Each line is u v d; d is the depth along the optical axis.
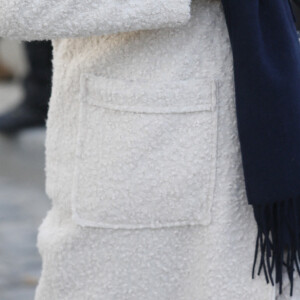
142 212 3.78
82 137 3.82
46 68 13.31
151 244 3.84
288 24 3.74
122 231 3.83
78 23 3.50
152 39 3.72
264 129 3.63
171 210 3.78
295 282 3.88
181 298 3.90
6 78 19.69
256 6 3.64
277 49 3.68
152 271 3.86
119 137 3.76
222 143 3.77
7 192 10.97
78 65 3.83
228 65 3.76
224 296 3.83
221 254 3.80
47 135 4.02
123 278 3.87
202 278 3.85
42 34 3.52
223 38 3.76
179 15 3.55
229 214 3.79
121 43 3.75
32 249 8.72
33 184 11.37
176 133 3.74
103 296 3.88
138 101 3.72
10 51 19.22
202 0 3.76
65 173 3.91
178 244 3.85
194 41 3.73
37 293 4.04
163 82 3.71
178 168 3.75
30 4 3.46
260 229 3.73
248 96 3.64
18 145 13.06
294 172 3.64
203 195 3.78
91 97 3.80
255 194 3.67
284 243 3.74
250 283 3.83
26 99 13.52
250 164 3.67
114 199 3.78
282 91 3.63
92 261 3.88
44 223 4.10
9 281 7.86
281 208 3.71
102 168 3.79
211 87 3.73
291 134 3.63
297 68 3.70
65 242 3.88
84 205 3.83
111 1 3.50
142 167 3.75
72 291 3.92
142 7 3.52
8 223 9.59
